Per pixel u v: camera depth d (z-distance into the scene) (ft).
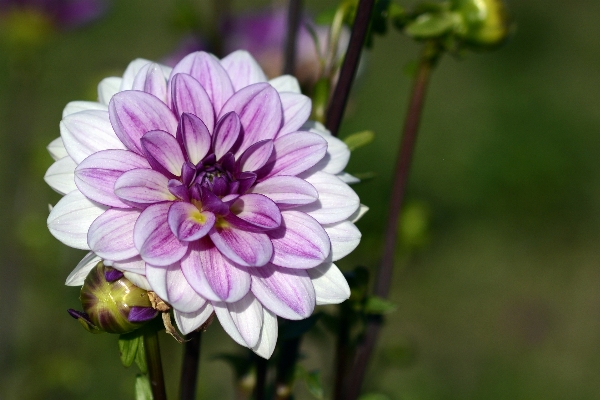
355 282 2.42
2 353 3.37
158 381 2.28
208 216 2.22
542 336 4.71
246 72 2.33
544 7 7.09
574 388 4.45
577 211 5.40
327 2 6.23
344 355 2.48
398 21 2.54
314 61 2.88
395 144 5.30
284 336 2.38
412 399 4.00
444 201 5.23
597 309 4.87
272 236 2.25
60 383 3.32
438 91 6.01
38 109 4.88
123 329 2.23
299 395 3.27
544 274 5.05
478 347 4.61
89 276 2.23
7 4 3.32
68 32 3.49
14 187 3.58
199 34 3.05
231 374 3.74
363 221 4.19
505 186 5.41
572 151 5.62
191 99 2.26
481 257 5.08
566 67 6.34
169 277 2.19
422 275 4.91
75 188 2.25
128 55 5.50
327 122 2.40
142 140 2.21
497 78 6.18
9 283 3.43
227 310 2.20
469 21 2.53
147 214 2.19
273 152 2.28
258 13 3.11
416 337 4.63
